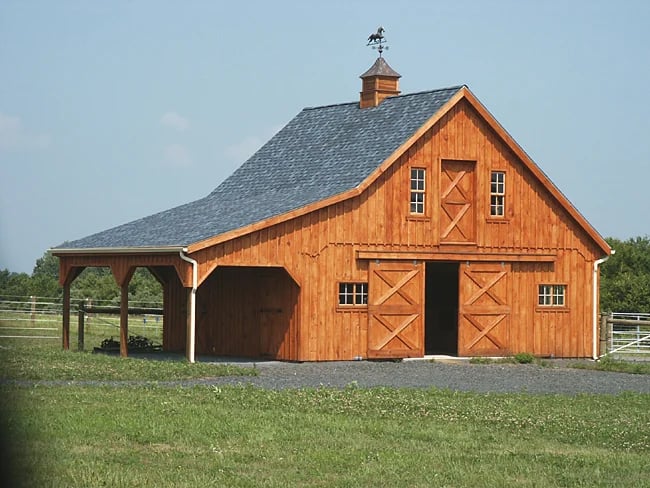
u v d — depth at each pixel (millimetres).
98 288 69438
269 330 36344
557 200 39312
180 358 36438
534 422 21438
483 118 38062
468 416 22062
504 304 38344
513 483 16016
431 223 37156
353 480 15867
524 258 38656
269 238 34375
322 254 35344
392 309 36375
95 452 17219
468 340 37719
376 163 36469
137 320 58719
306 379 29547
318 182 38031
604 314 41188
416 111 38500
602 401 25500
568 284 39500
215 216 37500
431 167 37250
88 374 28422
